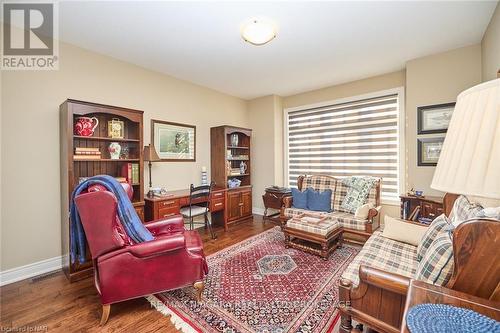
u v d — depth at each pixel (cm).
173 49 279
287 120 485
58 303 185
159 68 336
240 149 486
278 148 480
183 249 177
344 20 223
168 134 360
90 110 240
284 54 295
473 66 272
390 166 363
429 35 252
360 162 393
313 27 234
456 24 232
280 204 410
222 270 237
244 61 314
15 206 225
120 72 305
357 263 164
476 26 237
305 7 203
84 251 179
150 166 325
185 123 387
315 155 448
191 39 256
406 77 317
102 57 288
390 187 363
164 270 172
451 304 78
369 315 123
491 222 87
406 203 287
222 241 324
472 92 67
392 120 360
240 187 426
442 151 76
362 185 336
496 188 57
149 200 292
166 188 358
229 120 470
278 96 479
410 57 305
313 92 445
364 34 249
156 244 167
